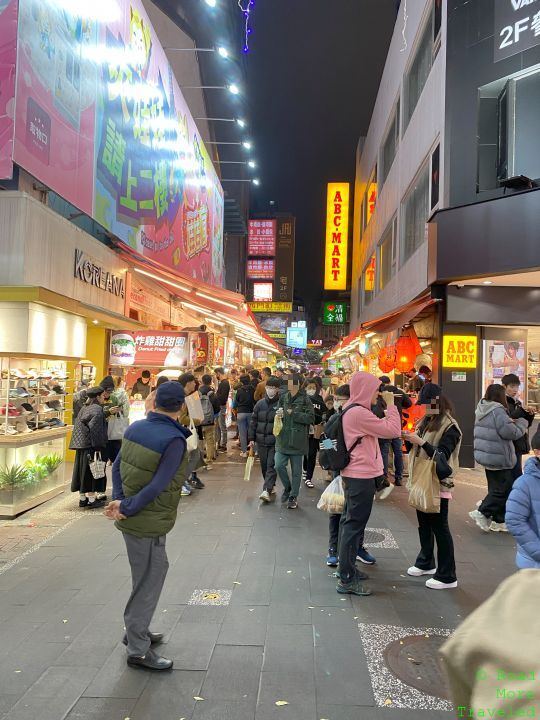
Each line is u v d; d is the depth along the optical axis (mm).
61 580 4613
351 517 4395
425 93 13070
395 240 18266
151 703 2877
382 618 3943
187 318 16875
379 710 2824
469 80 10305
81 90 8164
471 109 10273
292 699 2918
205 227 19500
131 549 3295
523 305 10312
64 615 3947
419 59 14867
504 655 877
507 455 6027
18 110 6195
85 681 3088
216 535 5965
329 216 44438
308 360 81750
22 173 7195
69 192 7781
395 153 18703
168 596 4305
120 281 10156
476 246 9344
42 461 7367
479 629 938
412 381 11141
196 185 17672
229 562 5105
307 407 7207
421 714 2791
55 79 7223
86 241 8508
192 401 7102
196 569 4914
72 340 7738
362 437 4430
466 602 4258
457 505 7508
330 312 55031
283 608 4102
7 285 6438
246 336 23516
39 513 6777
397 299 17422
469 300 10305
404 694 2967
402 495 8039
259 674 3170
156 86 12477
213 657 3367
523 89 9555
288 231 50062
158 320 13875
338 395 6762
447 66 10547
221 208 24328
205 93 23656
